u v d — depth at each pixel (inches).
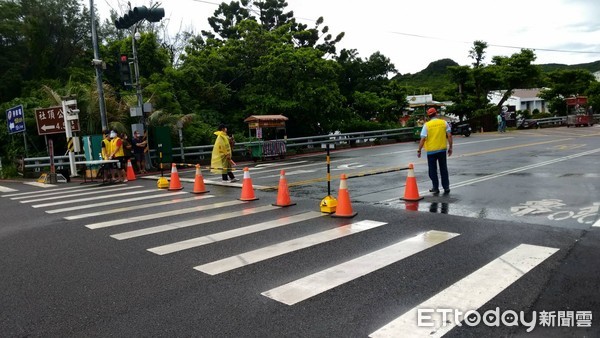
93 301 171.8
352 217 302.4
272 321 148.2
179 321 150.9
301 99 1125.7
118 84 1011.9
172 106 943.0
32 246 262.8
